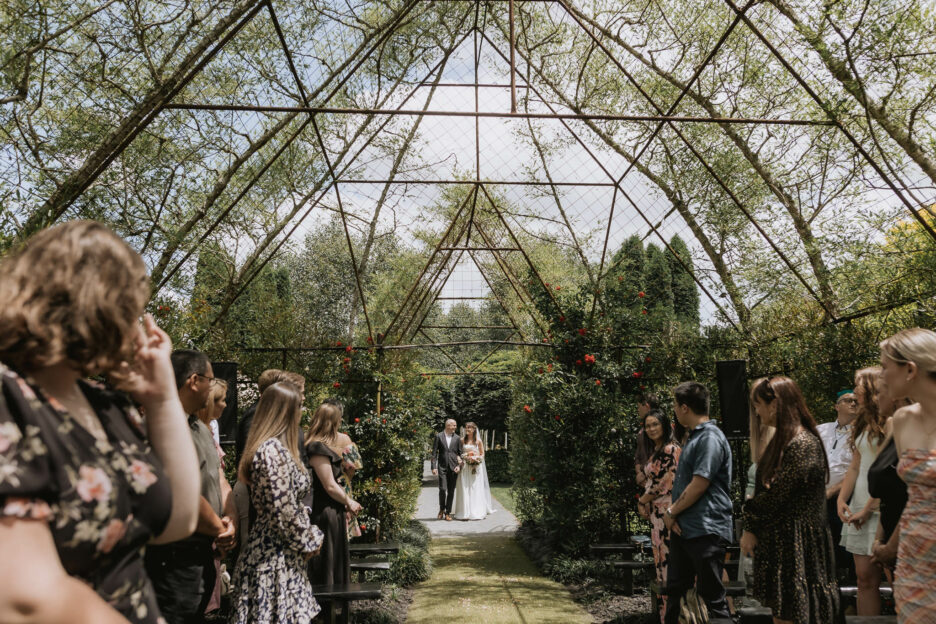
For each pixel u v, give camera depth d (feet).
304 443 12.91
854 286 15.58
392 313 37.58
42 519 2.37
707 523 11.27
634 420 22.11
